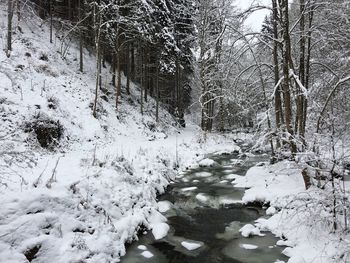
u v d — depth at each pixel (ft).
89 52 99.96
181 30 106.32
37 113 48.96
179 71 117.08
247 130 111.45
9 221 21.29
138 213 30.60
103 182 31.32
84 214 26.13
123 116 82.43
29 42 74.13
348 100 38.55
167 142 77.05
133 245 27.02
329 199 24.66
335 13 35.55
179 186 44.96
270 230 29.48
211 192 41.91
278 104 43.16
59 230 23.22
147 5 86.69
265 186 39.29
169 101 129.49
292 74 32.14
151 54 106.52
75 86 75.10
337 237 24.18
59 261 21.27
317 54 43.80
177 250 26.55
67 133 54.24
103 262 23.17
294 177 38.24
